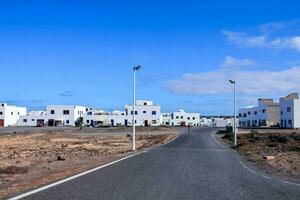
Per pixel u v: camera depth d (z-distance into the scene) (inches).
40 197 489.7
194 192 539.2
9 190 553.9
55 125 6151.6
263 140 2422.5
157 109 6368.1
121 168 866.1
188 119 7731.3
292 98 5167.3
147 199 480.4
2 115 6146.7
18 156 1350.9
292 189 581.6
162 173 771.4
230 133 3277.6
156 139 2755.9
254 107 6240.2
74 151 1573.6
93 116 6451.8
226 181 663.8
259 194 530.0
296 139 2420.0
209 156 1279.5
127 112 6397.6
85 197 490.9
